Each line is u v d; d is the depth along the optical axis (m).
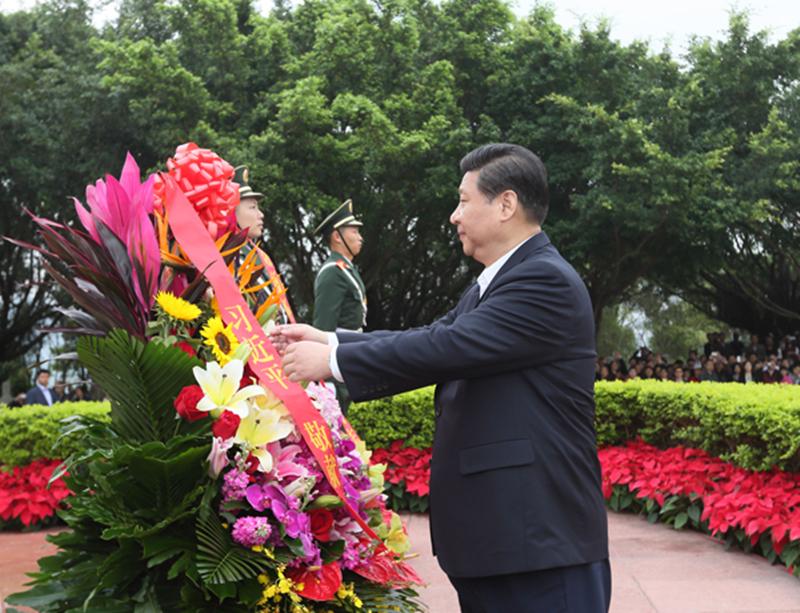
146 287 2.67
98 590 2.31
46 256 2.81
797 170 18.97
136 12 21.94
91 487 2.52
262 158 17.50
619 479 6.83
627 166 17.41
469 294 2.68
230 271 2.94
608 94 18.80
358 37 18.44
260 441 2.40
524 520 2.36
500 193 2.56
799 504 5.23
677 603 4.43
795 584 4.76
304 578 2.43
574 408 2.46
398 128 17.61
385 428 7.17
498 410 2.43
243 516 2.42
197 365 2.43
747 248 22.66
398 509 7.22
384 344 2.46
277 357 2.62
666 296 28.19
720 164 17.72
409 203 18.77
